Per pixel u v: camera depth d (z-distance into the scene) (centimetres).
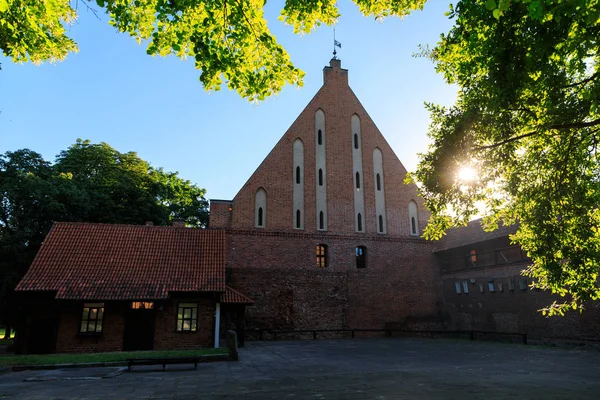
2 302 2433
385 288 2844
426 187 1118
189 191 4409
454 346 2089
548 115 912
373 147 3097
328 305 2698
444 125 1067
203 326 2050
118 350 1936
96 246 2181
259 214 2723
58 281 1927
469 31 856
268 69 855
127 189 3158
